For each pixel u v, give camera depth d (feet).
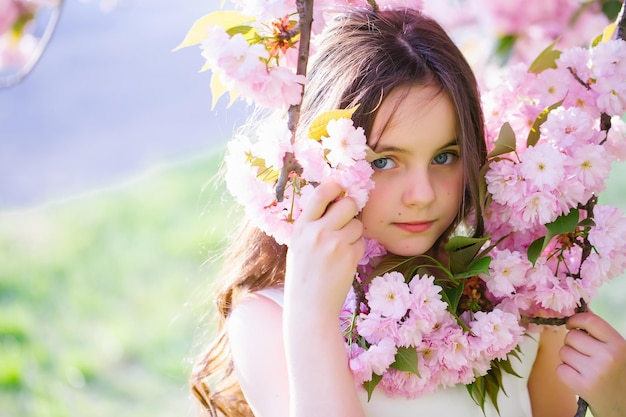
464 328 4.60
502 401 5.09
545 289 4.63
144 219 20.36
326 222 4.21
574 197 4.45
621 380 4.67
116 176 23.67
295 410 4.20
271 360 4.83
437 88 4.57
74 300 17.04
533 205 4.48
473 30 8.50
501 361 4.96
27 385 13.97
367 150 4.46
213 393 5.51
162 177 22.99
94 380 14.21
